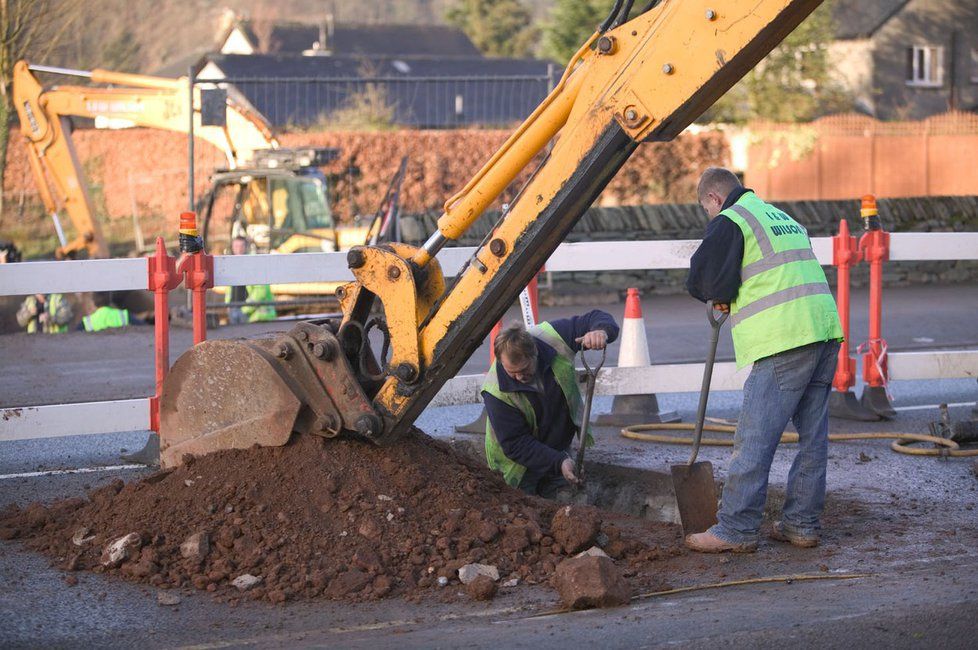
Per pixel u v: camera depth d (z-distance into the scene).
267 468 8.01
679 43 7.00
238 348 8.27
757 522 7.83
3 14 34.16
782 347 7.54
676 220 28.06
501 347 8.95
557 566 7.05
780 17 6.71
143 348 20.11
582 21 57.53
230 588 7.17
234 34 82.31
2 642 6.25
